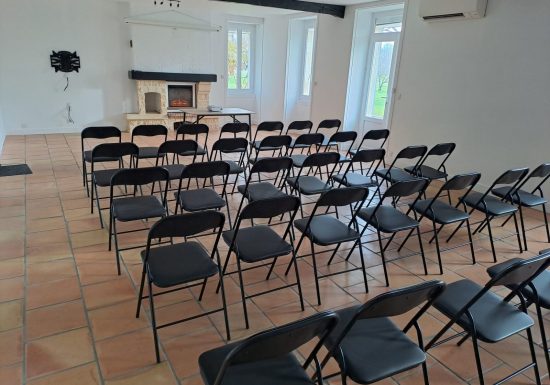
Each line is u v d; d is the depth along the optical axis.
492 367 2.02
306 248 3.26
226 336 2.17
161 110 8.32
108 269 2.77
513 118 4.64
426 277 2.91
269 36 9.20
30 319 2.21
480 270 3.04
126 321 2.24
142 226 3.47
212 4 6.81
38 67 7.21
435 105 5.57
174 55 8.28
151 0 6.55
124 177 2.75
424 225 3.88
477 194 3.56
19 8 6.83
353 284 2.77
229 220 3.40
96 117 7.94
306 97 9.04
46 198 4.04
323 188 3.51
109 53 7.73
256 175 5.20
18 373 1.84
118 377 1.85
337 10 6.97
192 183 4.70
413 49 5.77
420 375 1.95
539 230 3.87
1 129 6.50
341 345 1.52
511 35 4.54
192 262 2.07
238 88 9.67
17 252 2.94
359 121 7.55
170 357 1.99
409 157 3.95
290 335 1.16
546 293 1.95
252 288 2.64
